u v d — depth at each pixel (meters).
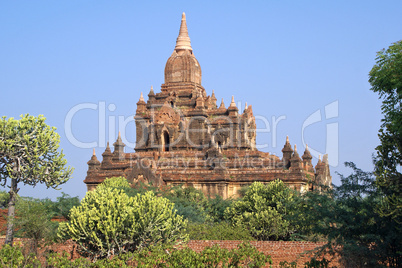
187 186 89.25
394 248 39.38
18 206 54.44
